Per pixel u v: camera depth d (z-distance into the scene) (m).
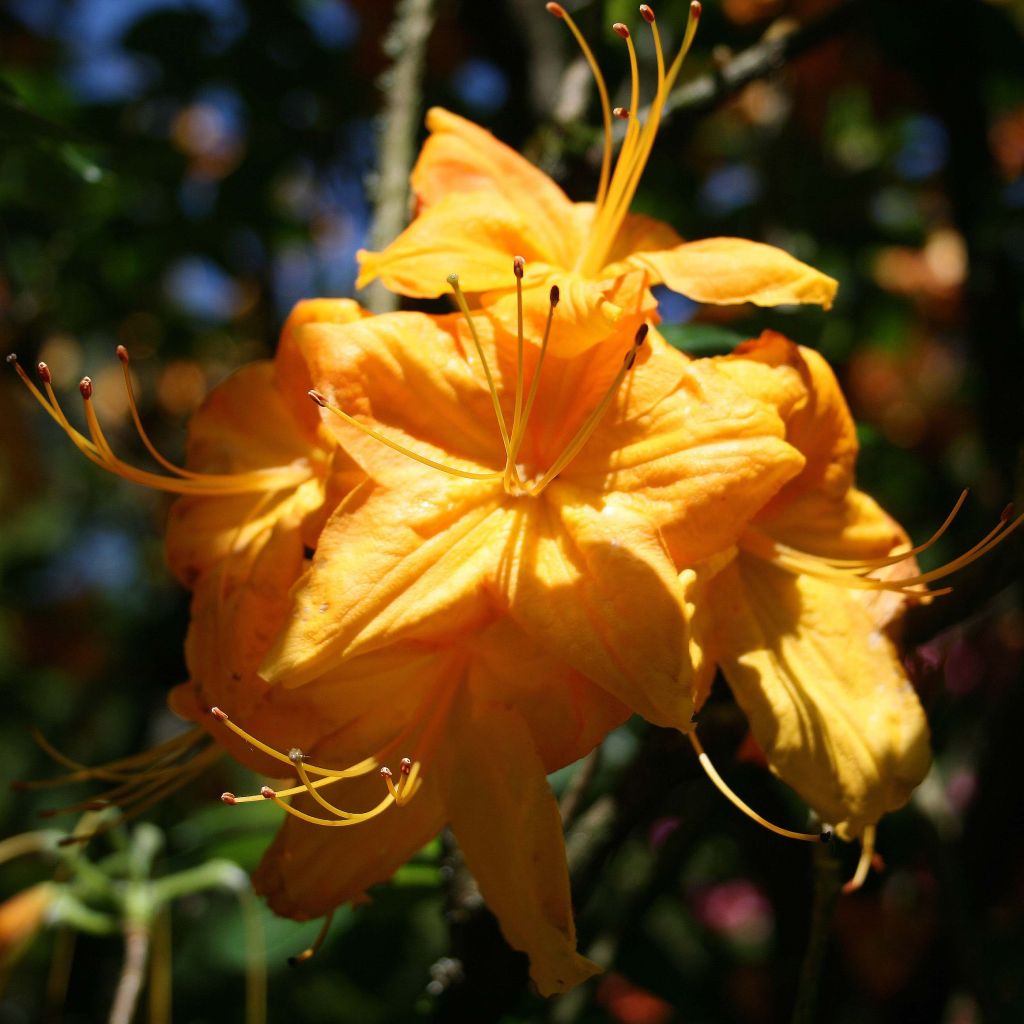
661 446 0.24
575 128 0.33
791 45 0.33
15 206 0.48
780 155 0.48
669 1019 0.41
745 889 0.47
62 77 0.52
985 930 0.36
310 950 0.25
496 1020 0.29
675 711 0.23
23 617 0.72
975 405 0.45
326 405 0.24
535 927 0.23
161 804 0.45
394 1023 0.41
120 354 0.25
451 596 0.24
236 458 0.27
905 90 0.49
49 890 0.35
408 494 0.24
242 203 0.49
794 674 0.25
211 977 0.42
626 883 0.39
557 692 0.24
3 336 0.52
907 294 0.53
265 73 0.48
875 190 0.50
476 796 0.24
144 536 0.70
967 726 0.44
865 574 0.26
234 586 0.25
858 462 0.41
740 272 0.26
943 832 0.34
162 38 0.48
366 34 0.49
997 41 0.45
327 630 0.24
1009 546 0.26
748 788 0.32
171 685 0.53
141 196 0.49
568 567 0.24
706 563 0.24
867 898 0.39
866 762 0.25
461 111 0.46
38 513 0.76
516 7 0.44
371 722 0.25
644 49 0.40
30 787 0.26
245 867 0.36
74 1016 0.44
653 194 0.44
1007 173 0.50
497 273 0.26
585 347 0.25
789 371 0.26
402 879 0.32
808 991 0.26
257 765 0.25
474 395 0.25
